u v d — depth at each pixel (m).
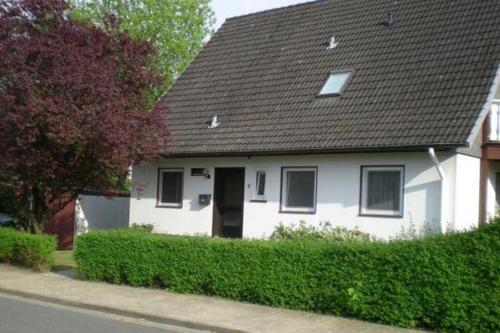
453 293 9.27
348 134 14.45
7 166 14.96
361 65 16.33
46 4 15.63
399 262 9.81
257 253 11.36
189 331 9.73
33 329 9.14
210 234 17.36
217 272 11.88
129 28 29.55
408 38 16.25
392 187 14.03
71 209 22.36
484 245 9.14
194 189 17.94
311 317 10.33
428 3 17.02
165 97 20.16
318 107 15.94
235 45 20.58
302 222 15.30
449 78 14.29
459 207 13.14
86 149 15.15
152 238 12.91
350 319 10.21
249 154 16.08
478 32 15.06
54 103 14.17
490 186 14.44
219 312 10.62
